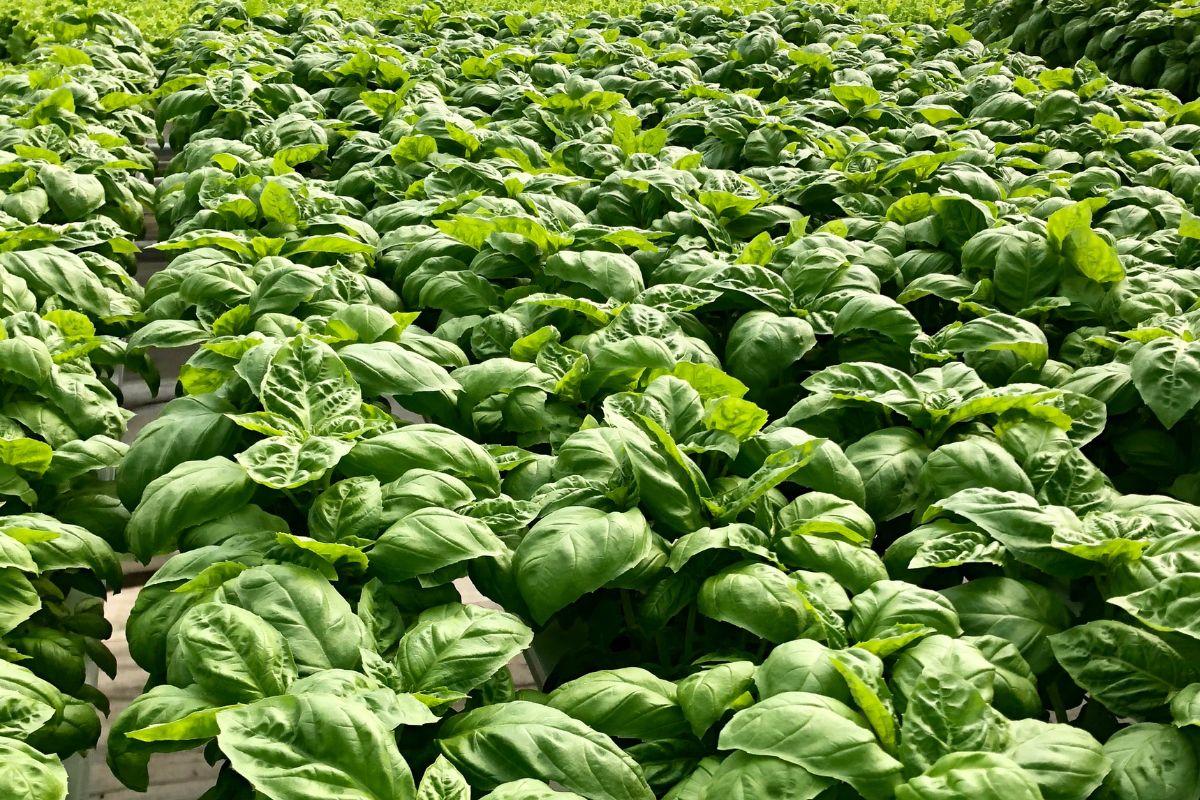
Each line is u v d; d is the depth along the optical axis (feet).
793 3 10.01
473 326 3.80
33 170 4.61
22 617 2.70
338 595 2.60
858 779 2.26
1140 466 3.42
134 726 2.38
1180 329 3.53
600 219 4.67
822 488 3.01
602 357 3.36
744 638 2.82
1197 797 2.34
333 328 3.50
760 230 4.61
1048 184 5.01
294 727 2.23
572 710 2.50
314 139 5.62
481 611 2.63
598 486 2.90
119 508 3.22
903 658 2.49
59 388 3.30
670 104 6.68
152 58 8.46
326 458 2.82
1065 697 2.73
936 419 3.19
